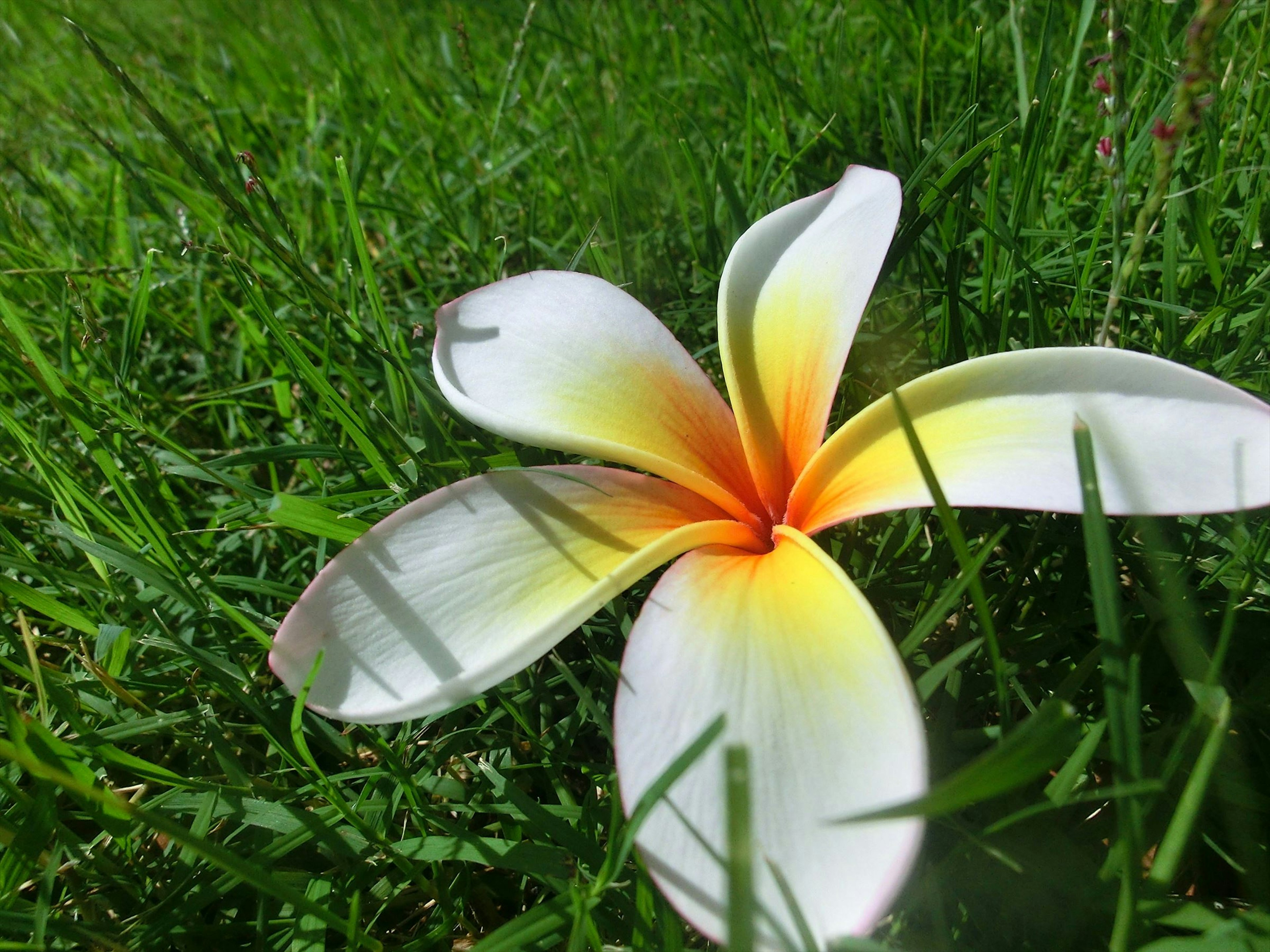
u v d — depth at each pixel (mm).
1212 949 70
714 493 101
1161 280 154
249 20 376
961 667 105
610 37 277
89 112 288
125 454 147
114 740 109
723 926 67
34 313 193
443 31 286
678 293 176
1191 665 83
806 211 117
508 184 226
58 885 102
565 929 85
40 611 122
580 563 95
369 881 98
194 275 200
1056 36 217
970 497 83
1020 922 85
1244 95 169
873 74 230
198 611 120
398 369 138
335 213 211
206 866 97
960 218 142
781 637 79
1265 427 78
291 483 166
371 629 91
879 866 66
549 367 111
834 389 103
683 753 71
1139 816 74
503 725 114
